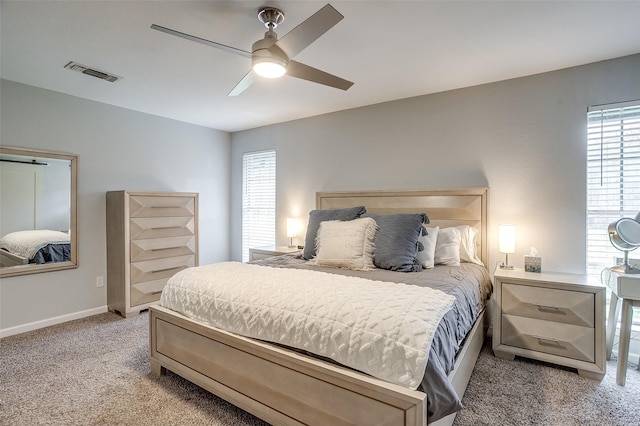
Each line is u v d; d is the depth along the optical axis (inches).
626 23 79.7
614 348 100.3
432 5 72.5
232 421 69.7
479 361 96.7
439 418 50.2
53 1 71.0
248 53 72.6
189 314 80.0
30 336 115.6
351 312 56.9
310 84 120.0
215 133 190.4
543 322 92.7
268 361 64.0
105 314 139.8
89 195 137.9
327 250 106.3
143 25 81.1
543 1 71.1
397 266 98.3
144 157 156.9
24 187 120.6
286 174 173.9
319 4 72.1
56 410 73.7
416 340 50.2
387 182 141.0
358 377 52.5
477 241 119.3
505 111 116.1
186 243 156.2
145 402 76.5
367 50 93.5
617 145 100.0
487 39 87.5
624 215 99.3
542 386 83.1
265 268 87.1
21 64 103.4
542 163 110.1
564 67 105.4
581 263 104.4
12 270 117.2
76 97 133.3
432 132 130.1
